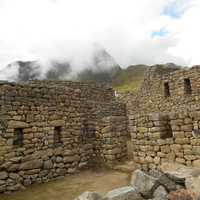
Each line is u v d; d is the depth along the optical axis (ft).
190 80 53.98
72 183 34.73
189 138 27.53
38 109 38.09
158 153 31.04
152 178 20.63
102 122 44.42
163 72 65.72
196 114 27.17
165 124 31.89
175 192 16.99
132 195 18.93
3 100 33.65
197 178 18.51
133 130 35.53
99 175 37.73
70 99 44.24
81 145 43.88
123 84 220.64
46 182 36.42
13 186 32.42
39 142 37.27
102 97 61.41
